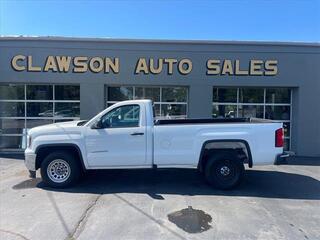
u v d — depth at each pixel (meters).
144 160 8.49
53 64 14.10
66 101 14.55
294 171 10.98
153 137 8.48
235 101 14.67
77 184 8.88
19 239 5.41
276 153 8.43
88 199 7.56
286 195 8.07
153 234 5.66
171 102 14.65
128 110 8.59
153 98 14.66
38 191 8.20
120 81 14.20
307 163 12.53
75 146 8.46
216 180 8.45
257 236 5.64
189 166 8.52
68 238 5.46
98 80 14.17
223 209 6.96
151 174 10.14
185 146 8.46
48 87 14.57
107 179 9.49
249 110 14.73
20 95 14.60
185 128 8.45
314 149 14.34
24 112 14.63
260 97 14.74
